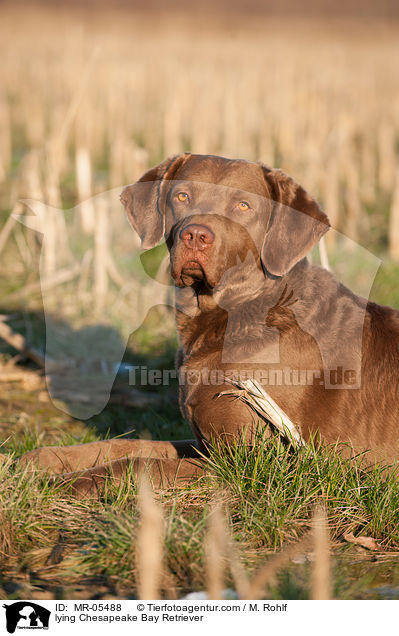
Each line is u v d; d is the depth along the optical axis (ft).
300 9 241.14
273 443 17.92
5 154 66.23
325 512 16.67
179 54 113.80
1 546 15.88
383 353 18.21
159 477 18.08
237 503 17.20
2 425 24.53
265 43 136.56
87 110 70.59
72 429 24.47
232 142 70.44
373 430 17.98
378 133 71.26
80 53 109.09
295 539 16.31
